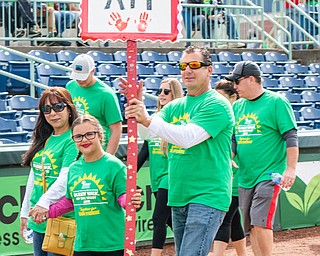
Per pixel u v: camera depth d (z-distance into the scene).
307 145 20.39
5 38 27.80
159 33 9.59
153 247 14.67
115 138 14.71
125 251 9.50
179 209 11.30
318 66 32.62
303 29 34.69
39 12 29.41
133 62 9.57
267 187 13.59
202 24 32.50
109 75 27.08
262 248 13.66
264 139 13.76
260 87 13.92
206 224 10.95
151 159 14.88
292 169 13.50
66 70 23.59
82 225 10.86
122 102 25.00
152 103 24.75
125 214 10.41
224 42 32.78
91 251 10.84
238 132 14.02
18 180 16.69
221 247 14.41
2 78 25.05
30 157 11.97
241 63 13.90
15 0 28.59
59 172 11.72
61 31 29.81
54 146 11.78
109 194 10.82
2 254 16.47
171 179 11.28
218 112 10.88
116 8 9.48
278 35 34.56
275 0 35.28
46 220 11.48
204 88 11.14
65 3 29.69
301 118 26.44
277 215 20.11
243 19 34.56
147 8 9.53
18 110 22.47
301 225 20.52
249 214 14.04
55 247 11.38
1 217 16.50
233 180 14.52
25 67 25.66
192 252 10.92
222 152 11.14
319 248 18.16
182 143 10.52
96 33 9.48
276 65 32.25
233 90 15.18
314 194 20.70
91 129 10.78
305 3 37.41
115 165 10.87
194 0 32.56
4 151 16.47
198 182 11.06
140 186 18.03
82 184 10.86
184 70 11.07
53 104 11.68
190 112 11.08
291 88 29.94
